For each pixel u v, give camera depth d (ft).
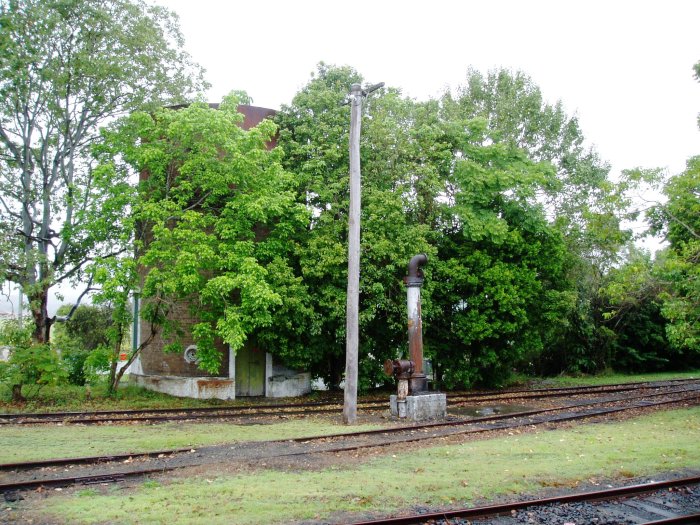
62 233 68.95
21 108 68.64
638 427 49.55
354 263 55.06
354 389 53.52
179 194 66.95
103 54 68.49
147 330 80.12
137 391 71.92
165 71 74.90
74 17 67.97
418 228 72.43
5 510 25.85
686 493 29.63
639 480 31.68
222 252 63.62
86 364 67.46
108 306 81.41
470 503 27.50
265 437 44.32
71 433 45.62
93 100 71.67
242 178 65.67
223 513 25.32
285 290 66.03
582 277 108.37
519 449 39.93
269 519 24.67
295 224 72.02
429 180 75.31
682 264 60.44
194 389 71.51
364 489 29.30
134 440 42.39
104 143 66.59
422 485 30.04
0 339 65.05
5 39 62.54
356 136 56.13
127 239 64.13
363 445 40.88
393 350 79.71
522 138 106.22
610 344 126.72
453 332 83.20
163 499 27.43
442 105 94.58
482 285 81.25
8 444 40.73
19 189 71.46
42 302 72.74
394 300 73.20
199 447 40.11
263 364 77.82
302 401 71.61
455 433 46.50
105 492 29.14
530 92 106.83
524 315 81.51
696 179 62.03
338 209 72.38
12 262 66.33
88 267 62.49
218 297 62.59
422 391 57.62
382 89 81.66
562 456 37.50
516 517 25.89
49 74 65.41
